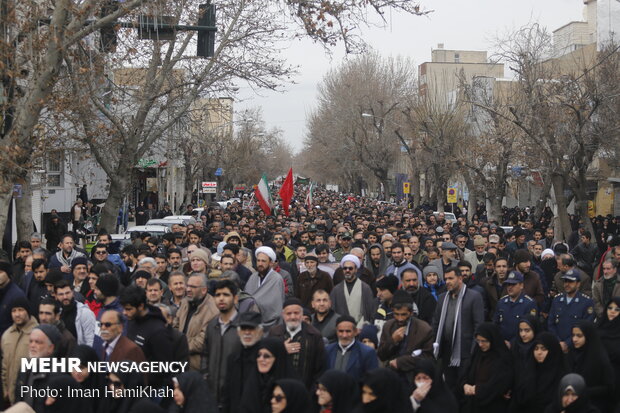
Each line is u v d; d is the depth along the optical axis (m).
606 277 11.54
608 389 8.22
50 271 9.10
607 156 36.00
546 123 27.36
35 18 14.26
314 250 13.17
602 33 41.56
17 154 13.53
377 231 19.80
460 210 50.28
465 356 9.53
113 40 15.05
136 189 45.94
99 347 8.29
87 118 19.22
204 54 13.89
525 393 8.08
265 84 21.12
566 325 10.23
